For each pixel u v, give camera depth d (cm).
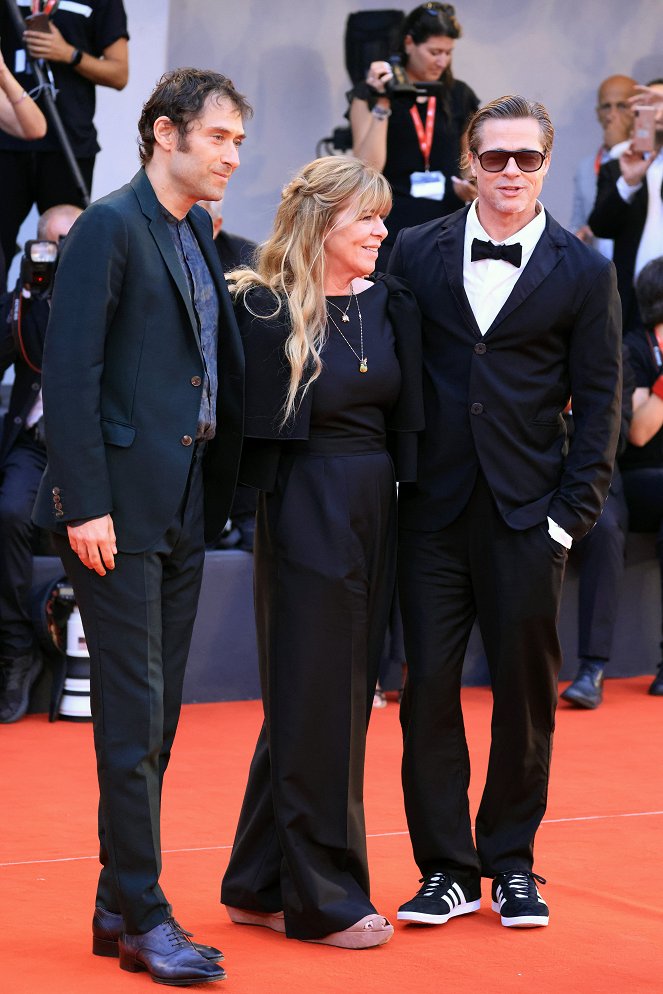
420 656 466
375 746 748
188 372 421
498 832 477
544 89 1386
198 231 436
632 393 905
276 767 443
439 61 997
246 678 875
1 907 471
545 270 457
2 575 790
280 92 1294
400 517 474
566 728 809
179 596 433
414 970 418
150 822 411
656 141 1101
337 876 446
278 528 446
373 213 443
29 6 982
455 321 464
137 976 408
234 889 461
